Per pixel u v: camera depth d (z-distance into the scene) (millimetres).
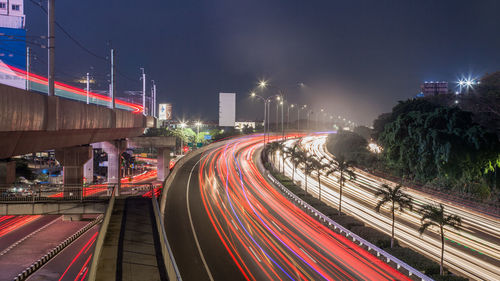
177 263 33281
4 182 41062
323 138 175125
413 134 65312
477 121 78750
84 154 50312
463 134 58906
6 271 40969
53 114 32969
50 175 96875
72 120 37781
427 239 42188
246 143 133375
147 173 117688
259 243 38781
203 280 29953
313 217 49938
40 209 39812
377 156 97750
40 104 31188
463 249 39094
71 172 49531
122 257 24500
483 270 33594
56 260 44750
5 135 28703
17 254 46625
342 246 38844
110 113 53250
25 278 39312
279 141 135125
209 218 47125
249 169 86188
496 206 55531
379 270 32469
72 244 51188
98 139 55875
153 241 28047
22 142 32500
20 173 85375
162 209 47781
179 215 47969
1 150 29875
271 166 89562
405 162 67688
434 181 67312
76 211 40375
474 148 58031
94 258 20594
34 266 41594
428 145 61406
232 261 33844
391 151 69938
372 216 52000
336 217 47188
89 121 43719
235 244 38281
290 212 52156
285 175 82750
